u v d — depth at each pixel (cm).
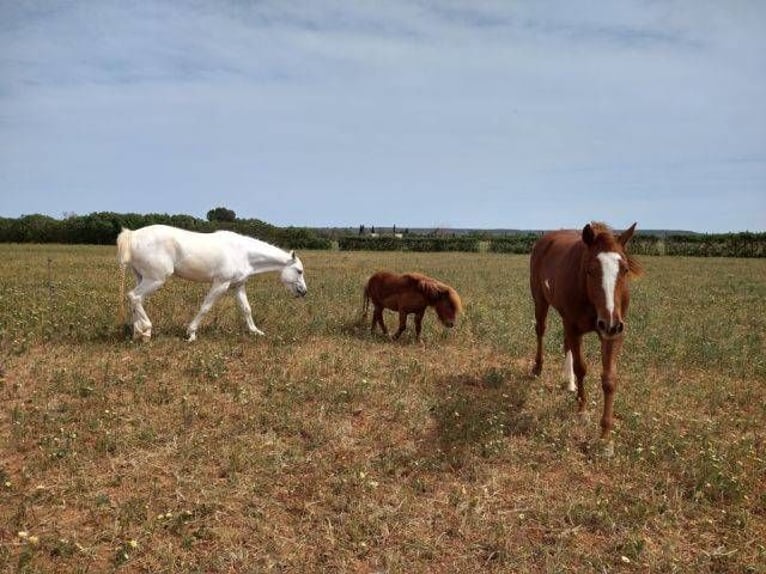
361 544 408
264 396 670
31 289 1330
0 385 657
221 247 896
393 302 978
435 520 449
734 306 1470
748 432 647
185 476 489
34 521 423
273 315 1115
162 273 862
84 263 2214
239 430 576
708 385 791
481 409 661
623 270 548
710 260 3872
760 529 459
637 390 750
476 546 420
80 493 458
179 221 4662
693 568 405
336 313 1165
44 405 611
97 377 698
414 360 825
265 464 513
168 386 678
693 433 624
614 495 495
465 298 1491
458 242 5091
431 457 540
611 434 601
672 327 1132
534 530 444
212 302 902
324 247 4766
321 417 613
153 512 439
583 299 602
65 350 793
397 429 606
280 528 430
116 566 379
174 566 383
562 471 538
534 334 1035
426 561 404
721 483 507
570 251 644
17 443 532
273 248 988
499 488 500
